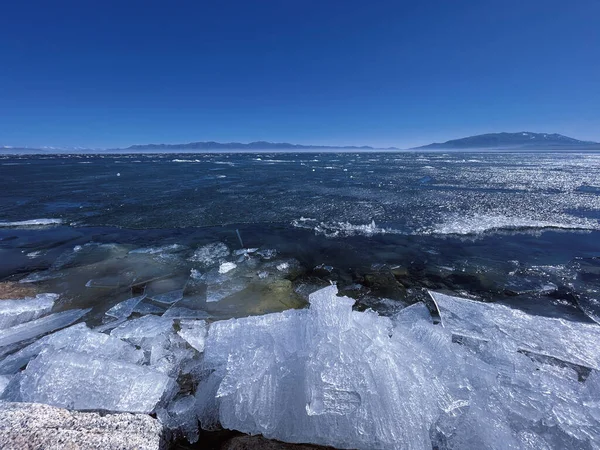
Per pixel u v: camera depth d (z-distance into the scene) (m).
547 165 32.88
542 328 3.11
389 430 1.78
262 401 1.98
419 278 4.99
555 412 1.92
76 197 12.58
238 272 5.15
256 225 8.41
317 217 9.32
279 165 34.97
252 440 1.84
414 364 2.15
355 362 2.03
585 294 4.40
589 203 11.35
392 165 34.25
